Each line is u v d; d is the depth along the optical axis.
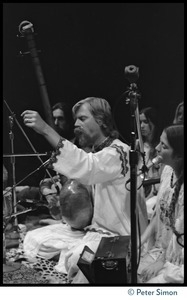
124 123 7.80
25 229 6.40
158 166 6.20
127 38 7.74
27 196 6.91
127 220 5.20
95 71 7.92
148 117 7.12
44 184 6.63
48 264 5.24
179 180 4.50
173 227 4.40
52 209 6.41
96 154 4.95
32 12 7.61
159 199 4.71
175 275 4.24
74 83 7.95
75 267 4.79
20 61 7.73
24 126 7.75
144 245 4.92
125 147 5.15
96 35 7.77
